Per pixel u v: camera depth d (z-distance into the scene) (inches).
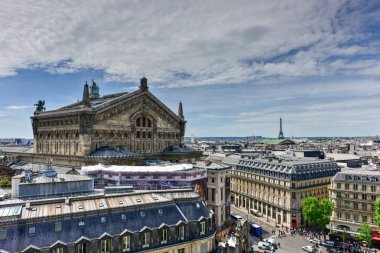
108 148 4298.7
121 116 4628.4
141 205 2458.2
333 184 4658.0
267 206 5718.5
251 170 6215.6
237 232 3659.0
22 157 5506.9
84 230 2164.1
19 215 2032.5
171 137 5492.1
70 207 2236.7
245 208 6378.0
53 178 2876.5
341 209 4542.3
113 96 5374.0
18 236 1966.0
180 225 2541.8
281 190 5369.1
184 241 2551.7
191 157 5457.7
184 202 2714.1
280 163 5605.3
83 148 4183.1
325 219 4424.2
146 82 4950.8
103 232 2212.1
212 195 4101.9
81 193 2775.6
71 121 4439.0
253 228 4574.3
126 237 2294.5
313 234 4729.3
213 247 2851.9
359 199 4419.3
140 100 4886.8
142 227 2374.5
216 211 4037.9
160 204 2561.5
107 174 3686.0
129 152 4517.7
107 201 2413.9
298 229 4985.2
